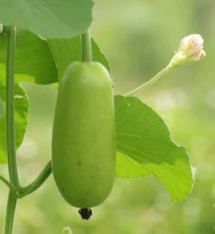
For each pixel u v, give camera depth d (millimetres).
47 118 7102
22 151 4836
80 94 1015
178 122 4938
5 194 4117
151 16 9773
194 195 3727
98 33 9797
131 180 4152
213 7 9523
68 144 1017
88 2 978
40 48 1247
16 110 1321
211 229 3621
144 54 9734
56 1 976
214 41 9180
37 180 1134
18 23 946
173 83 8953
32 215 3783
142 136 1151
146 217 3773
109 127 1027
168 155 1158
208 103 6074
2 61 1257
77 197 1027
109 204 3961
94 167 1021
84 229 3814
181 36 9758
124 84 9602
